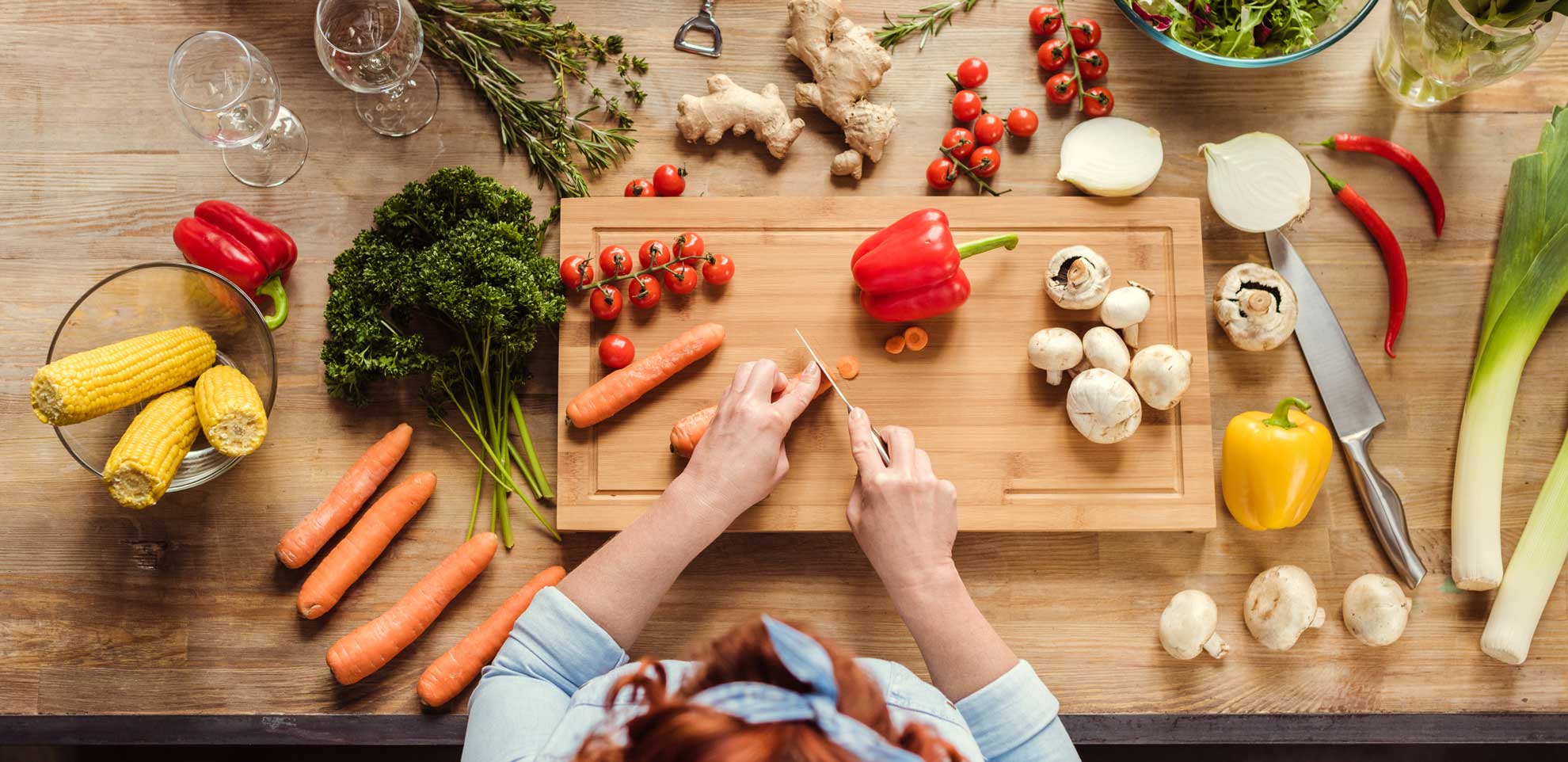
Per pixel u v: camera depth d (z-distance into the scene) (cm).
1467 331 171
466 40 169
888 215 165
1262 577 163
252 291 163
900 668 112
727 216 165
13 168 171
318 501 167
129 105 172
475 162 173
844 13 176
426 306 161
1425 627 166
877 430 163
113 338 155
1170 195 174
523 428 165
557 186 170
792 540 166
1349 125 175
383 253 158
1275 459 155
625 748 56
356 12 149
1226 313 163
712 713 55
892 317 158
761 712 55
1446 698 165
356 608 165
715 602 165
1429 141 174
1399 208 173
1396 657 166
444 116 173
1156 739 163
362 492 162
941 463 162
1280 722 163
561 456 162
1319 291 168
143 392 146
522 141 172
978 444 162
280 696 164
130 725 161
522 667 118
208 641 164
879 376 163
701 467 136
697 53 175
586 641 121
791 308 164
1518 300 163
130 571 165
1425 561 168
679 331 164
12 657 164
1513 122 174
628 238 166
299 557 160
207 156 172
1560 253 160
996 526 161
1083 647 165
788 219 165
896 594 132
